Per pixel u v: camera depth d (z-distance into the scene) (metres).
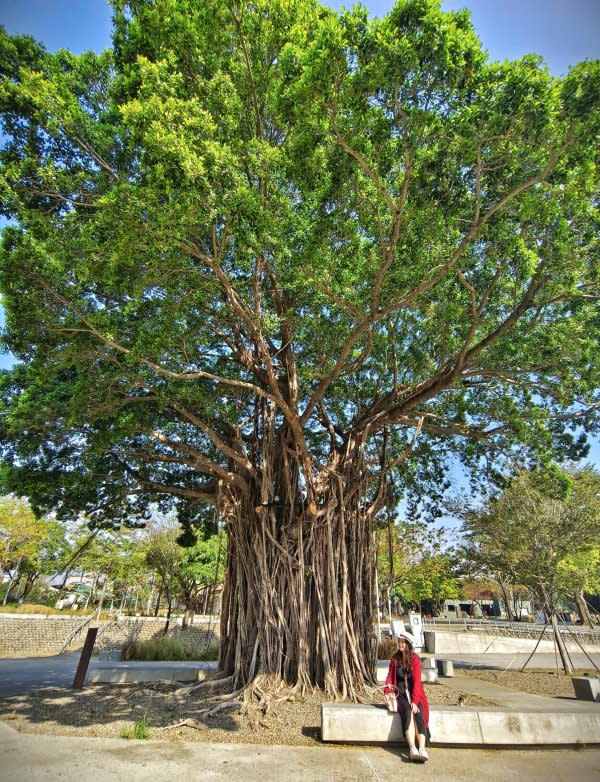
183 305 7.67
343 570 8.83
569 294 8.00
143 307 7.83
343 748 5.82
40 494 10.52
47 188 7.59
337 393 11.47
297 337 9.26
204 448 12.04
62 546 29.55
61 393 8.05
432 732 6.02
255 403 10.66
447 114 5.68
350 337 7.49
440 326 9.42
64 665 13.85
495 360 9.11
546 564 13.45
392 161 5.99
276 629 8.38
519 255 7.11
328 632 8.32
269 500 9.22
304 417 8.62
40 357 7.60
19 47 7.63
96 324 7.13
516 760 5.57
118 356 7.86
